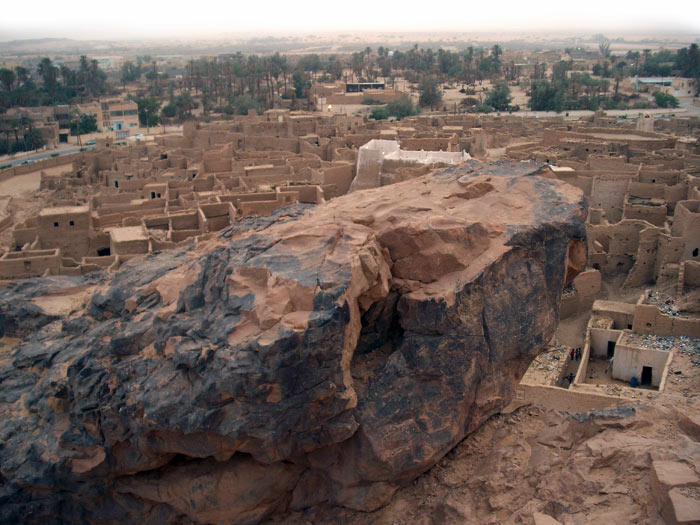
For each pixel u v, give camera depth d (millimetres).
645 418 17203
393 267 17656
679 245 42938
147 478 17672
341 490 17312
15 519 17734
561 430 18125
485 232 17734
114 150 93688
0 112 137750
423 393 16859
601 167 65625
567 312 41375
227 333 15008
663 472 14102
